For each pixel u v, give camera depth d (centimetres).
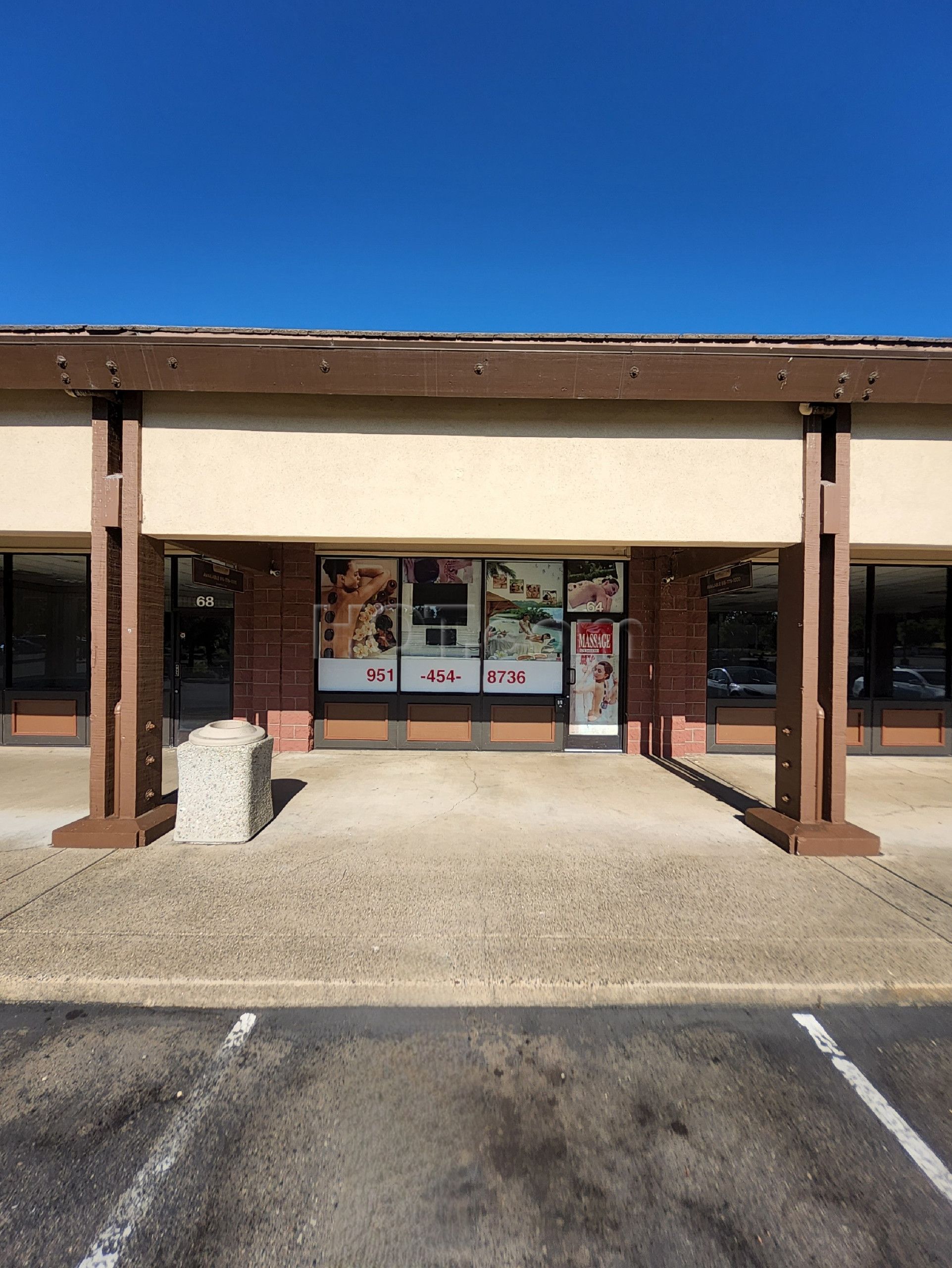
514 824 608
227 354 499
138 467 536
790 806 572
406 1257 200
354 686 948
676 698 927
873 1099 269
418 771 818
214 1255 201
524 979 342
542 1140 246
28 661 978
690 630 940
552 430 544
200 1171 231
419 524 543
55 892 446
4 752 930
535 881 471
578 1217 214
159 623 583
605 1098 268
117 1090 271
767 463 545
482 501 544
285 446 541
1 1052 294
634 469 546
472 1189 224
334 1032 310
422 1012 327
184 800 546
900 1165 235
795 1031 313
